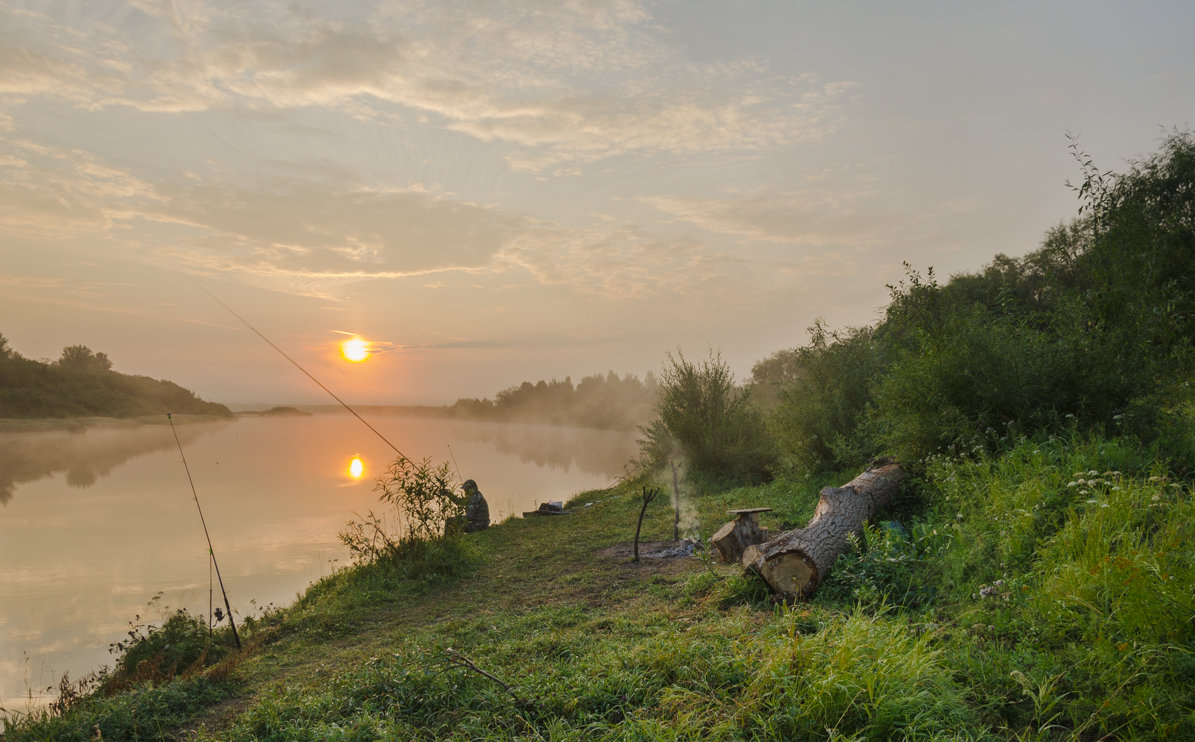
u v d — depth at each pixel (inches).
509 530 588.7
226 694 240.7
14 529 768.3
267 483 1168.8
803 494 473.4
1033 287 733.3
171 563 581.3
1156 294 328.2
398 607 360.8
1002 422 319.9
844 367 540.1
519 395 5162.4
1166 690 130.6
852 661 151.2
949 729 134.0
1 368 3934.5
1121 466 250.5
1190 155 523.8
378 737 171.0
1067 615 163.3
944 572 220.1
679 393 750.5
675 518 506.3
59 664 355.9
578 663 197.5
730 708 152.4
